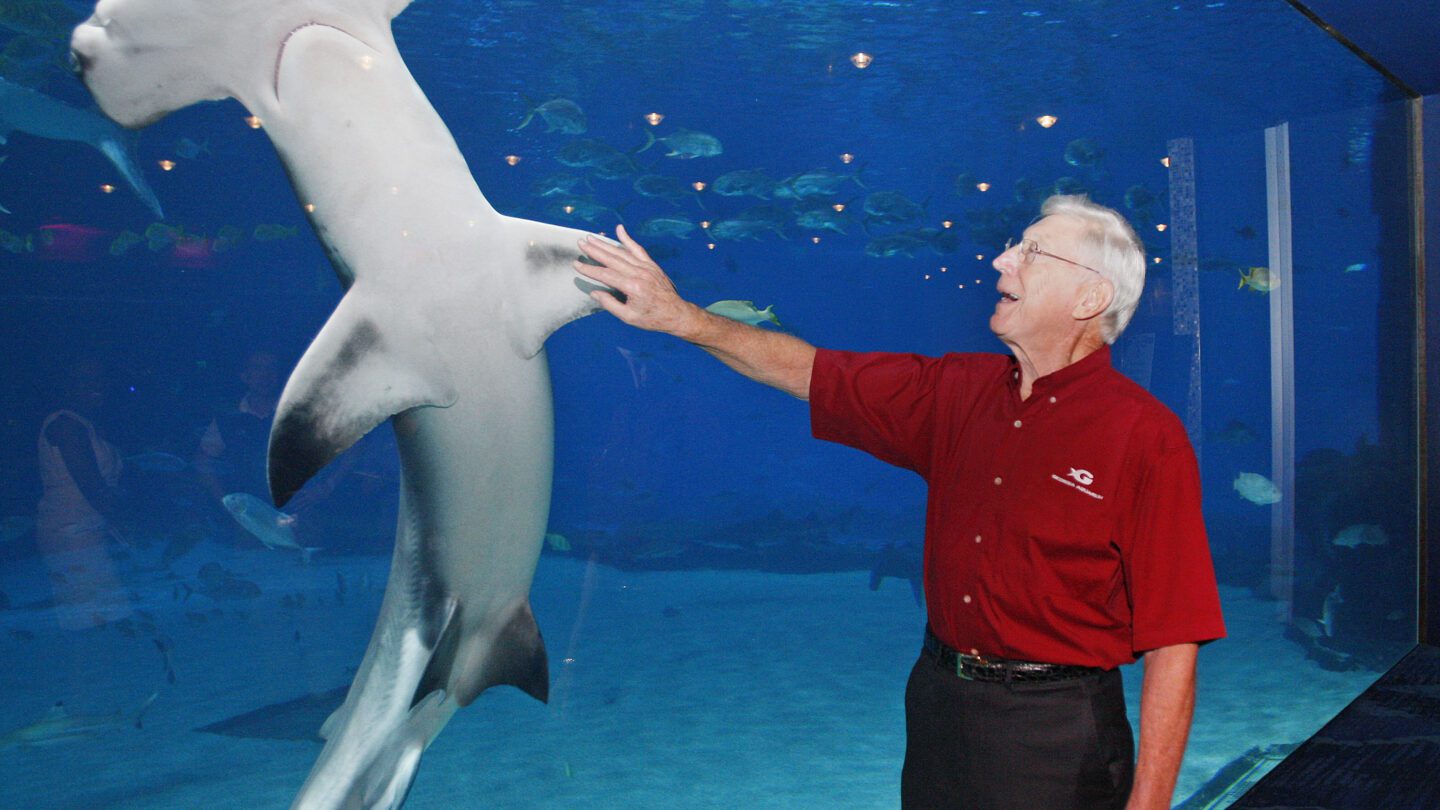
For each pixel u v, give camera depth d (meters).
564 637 4.09
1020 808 1.61
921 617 6.11
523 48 4.12
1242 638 6.05
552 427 1.86
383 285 1.54
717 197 7.15
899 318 18.52
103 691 3.04
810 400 1.89
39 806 2.46
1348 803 3.52
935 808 1.72
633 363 2.74
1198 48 6.61
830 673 4.82
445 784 2.77
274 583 2.65
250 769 2.56
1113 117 8.23
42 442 1.95
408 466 1.72
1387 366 5.62
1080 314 1.61
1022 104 8.20
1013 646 1.60
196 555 3.20
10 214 2.88
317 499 2.29
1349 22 4.59
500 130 4.05
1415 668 5.36
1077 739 1.59
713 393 13.52
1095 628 1.60
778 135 7.38
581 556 2.81
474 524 1.81
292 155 1.46
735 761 3.49
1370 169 5.51
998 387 1.72
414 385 1.60
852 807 3.18
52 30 1.72
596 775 3.22
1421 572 5.96
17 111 1.70
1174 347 6.75
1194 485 1.52
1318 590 5.80
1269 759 4.00
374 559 2.33
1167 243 6.68
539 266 1.68
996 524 1.62
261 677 2.67
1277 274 6.11
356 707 1.81
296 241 2.74
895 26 6.56
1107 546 1.55
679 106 6.49
